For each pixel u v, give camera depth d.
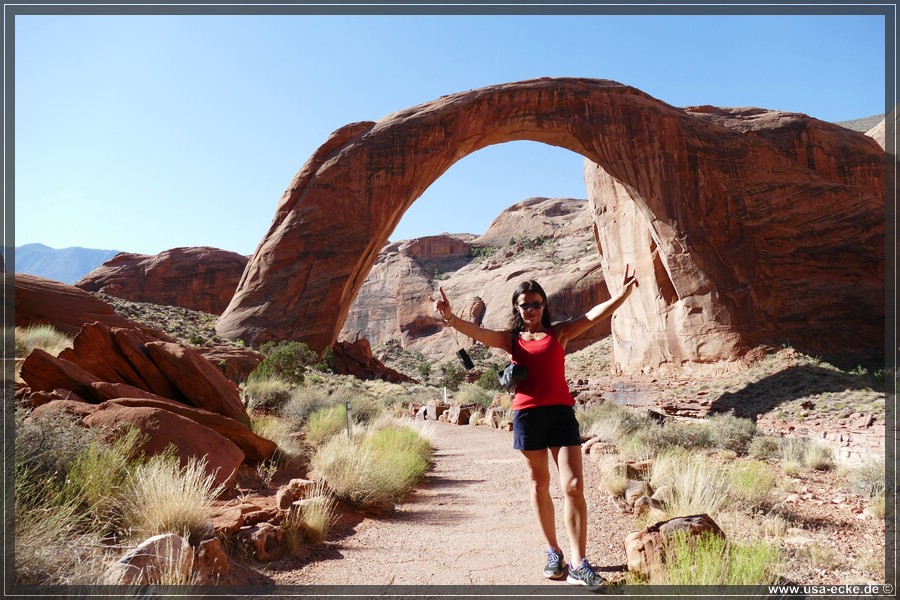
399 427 11.77
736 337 33.25
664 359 37.22
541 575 3.68
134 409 5.76
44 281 19.86
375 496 6.08
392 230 44.56
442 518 5.82
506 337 3.73
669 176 37.41
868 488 6.96
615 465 7.04
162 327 38.22
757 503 5.93
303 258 41.25
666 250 36.62
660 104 42.25
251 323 40.09
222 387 8.23
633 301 41.31
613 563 3.91
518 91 41.88
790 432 17.38
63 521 3.37
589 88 41.81
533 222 158.00
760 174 37.38
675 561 3.31
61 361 6.53
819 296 33.72
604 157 39.81
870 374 26.47
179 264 88.75
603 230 45.50
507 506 6.30
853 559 3.98
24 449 4.12
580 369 50.31
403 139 42.47
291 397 15.41
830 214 35.91
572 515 3.46
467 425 19.00
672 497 5.57
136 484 4.36
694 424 15.75
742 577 3.00
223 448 6.12
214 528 4.15
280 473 7.23
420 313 115.88
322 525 4.73
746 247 35.38
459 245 158.00
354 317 131.12
